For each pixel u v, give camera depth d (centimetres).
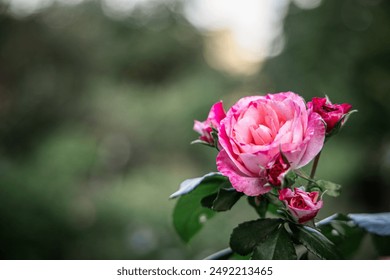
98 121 883
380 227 76
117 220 548
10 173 518
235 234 70
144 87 1034
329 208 630
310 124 68
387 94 604
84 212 571
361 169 651
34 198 490
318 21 632
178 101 880
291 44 654
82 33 946
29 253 465
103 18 1009
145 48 1039
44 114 848
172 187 696
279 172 64
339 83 614
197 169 819
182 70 1094
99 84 919
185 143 847
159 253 477
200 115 849
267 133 68
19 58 863
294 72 653
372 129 617
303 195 65
